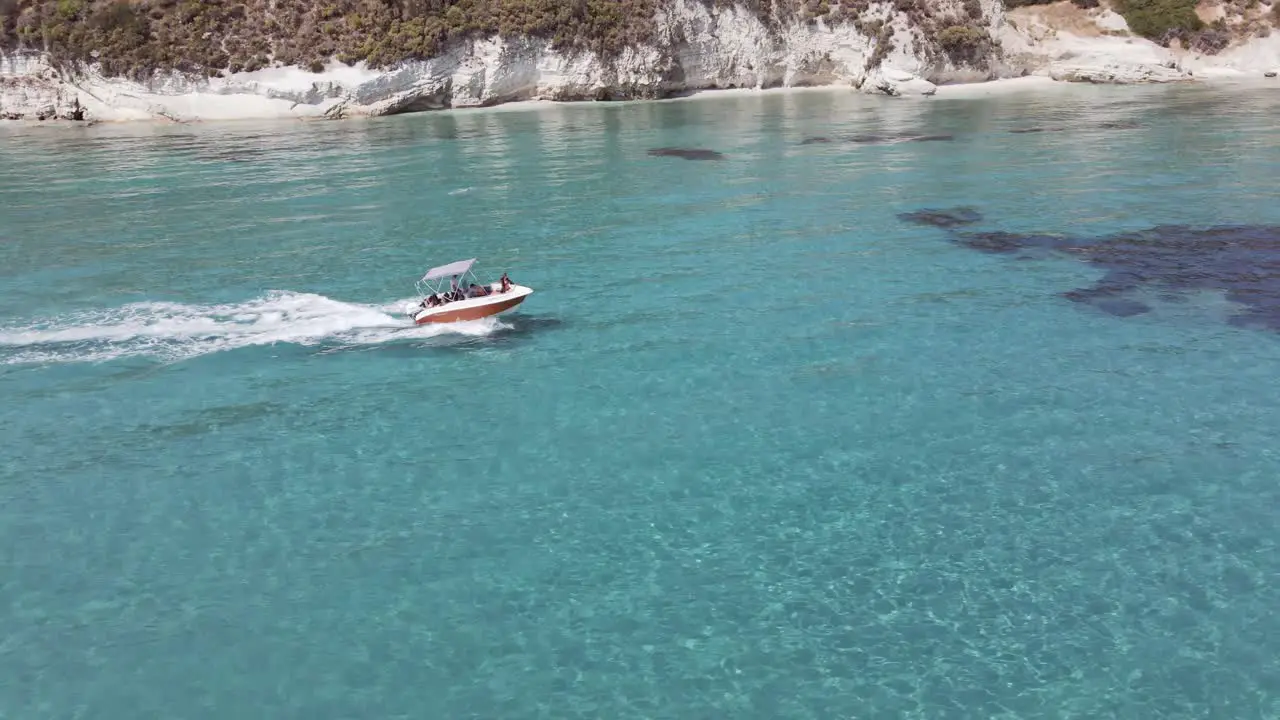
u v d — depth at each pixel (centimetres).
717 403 1788
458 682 1123
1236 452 1577
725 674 1126
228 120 6462
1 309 2359
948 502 1456
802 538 1377
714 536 1387
